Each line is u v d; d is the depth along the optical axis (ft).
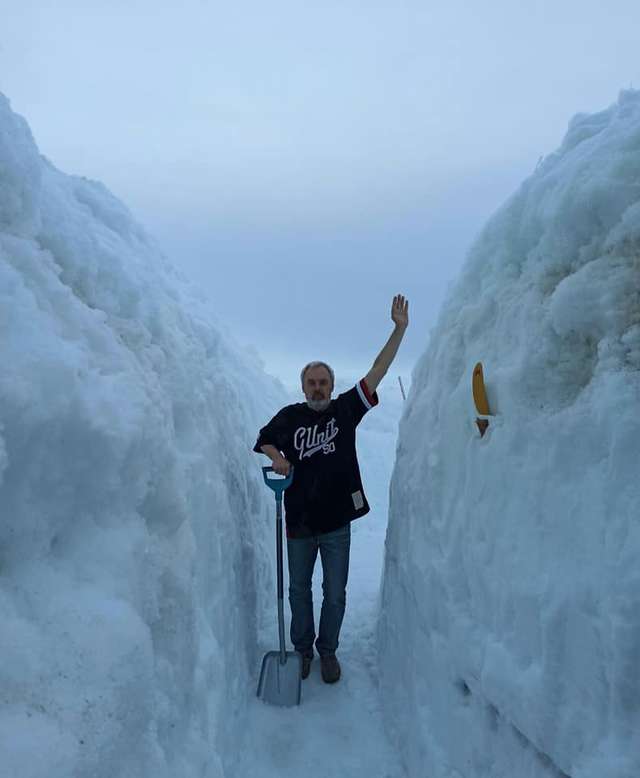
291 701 10.27
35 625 4.24
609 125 7.19
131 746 4.46
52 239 7.02
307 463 10.84
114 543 5.34
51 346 5.05
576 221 6.14
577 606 4.82
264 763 8.95
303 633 11.27
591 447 5.16
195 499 7.85
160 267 13.56
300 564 11.13
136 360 7.20
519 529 5.81
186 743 6.11
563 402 5.82
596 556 4.79
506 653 5.70
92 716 4.07
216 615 8.32
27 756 3.52
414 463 9.24
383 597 11.28
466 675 6.52
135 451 5.75
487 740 6.21
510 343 7.00
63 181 10.43
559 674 4.97
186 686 6.44
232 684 8.95
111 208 11.55
